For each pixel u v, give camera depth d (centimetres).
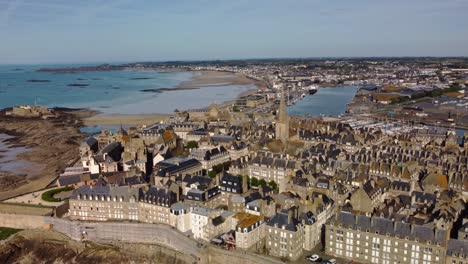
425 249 19475
